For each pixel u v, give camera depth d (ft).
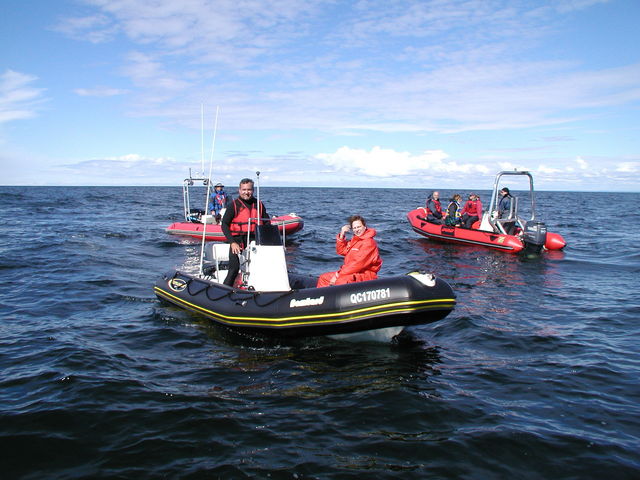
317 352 16.43
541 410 12.19
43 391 12.77
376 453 10.18
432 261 36.06
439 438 10.79
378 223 69.05
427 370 14.89
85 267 30.89
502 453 10.18
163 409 11.95
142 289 25.22
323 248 42.42
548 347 17.10
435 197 50.11
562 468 9.65
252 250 18.89
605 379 14.20
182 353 16.16
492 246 41.96
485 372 14.71
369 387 13.53
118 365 14.83
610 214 101.86
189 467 9.56
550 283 28.58
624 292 26.25
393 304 15.53
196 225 47.11
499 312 21.81
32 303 21.98
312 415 11.83
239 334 18.22
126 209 94.12
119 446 10.27
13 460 9.70
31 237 45.34
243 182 19.48
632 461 9.86
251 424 11.33
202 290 20.24
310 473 9.45
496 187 43.39
